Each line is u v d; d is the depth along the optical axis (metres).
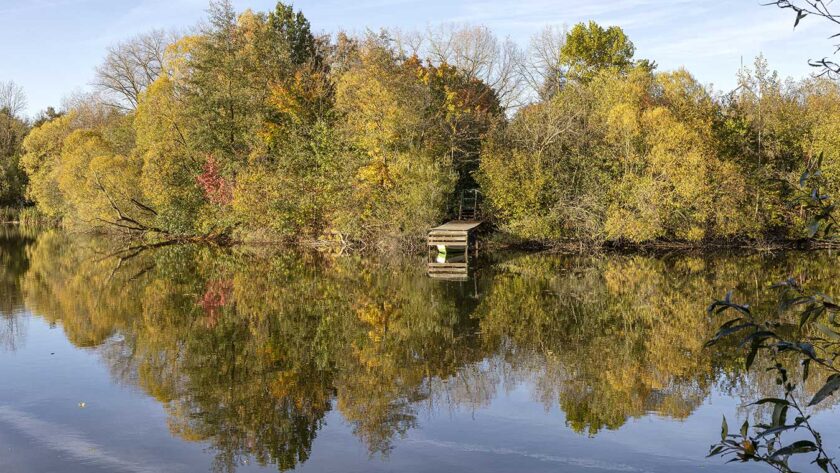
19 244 34.38
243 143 34.91
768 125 29.97
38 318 15.13
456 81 39.72
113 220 37.69
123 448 7.84
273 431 8.41
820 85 30.11
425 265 25.33
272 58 36.31
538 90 44.38
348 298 17.88
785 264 24.12
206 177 33.78
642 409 9.05
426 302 17.30
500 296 18.16
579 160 29.78
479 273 22.86
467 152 32.97
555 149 30.39
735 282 19.92
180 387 10.17
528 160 29.95
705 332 13.48
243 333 13.73
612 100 30.36
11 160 52.94
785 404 3.19
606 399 9.51
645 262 25.66
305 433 8.36
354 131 31.30
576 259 26.98
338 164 31.34
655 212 27.73
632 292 18.52
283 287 19.72
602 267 24.23
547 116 31.25
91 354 12.04
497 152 30.92
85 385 10.25
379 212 30.00
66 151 41.84
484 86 43.09
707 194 28.09
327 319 15.16
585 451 7.62
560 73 44.78
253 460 7.54
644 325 14.30
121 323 14.64
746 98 31.03
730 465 7.12
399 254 29.23
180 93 37.06
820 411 8.70
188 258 27.64
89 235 40.00
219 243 34.50
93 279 21.31
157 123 35.38
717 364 11.18
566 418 8.76
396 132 30.41
